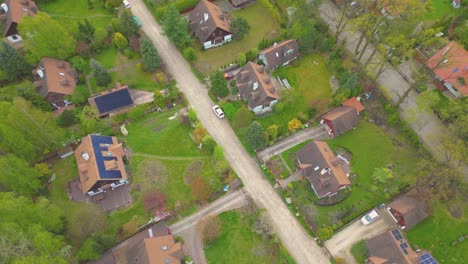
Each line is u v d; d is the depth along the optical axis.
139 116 75.19
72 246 59.00
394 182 68.12
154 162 70.50
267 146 72.75
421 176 65.19
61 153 70.31
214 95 78.75
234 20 84.56
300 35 82.56
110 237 58.25
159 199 65.19
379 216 65.06
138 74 82.44
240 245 61.62
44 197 60.47
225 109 75.06
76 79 80.56
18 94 71.50
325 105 77.50
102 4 93.25
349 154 72.19
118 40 82.94
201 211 65.06
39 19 73.50
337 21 84.31
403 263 55.88
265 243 61.78
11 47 75.38
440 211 65.06
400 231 63.06
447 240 62.31
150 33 89.69
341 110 74.56
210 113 76.94
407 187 67.19
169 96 77.75
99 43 84.94
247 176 69.06
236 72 82.75
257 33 90.31
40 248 51.16
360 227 63.88
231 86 80.94
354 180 68.94
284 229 63.59
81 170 64.81
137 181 68.31
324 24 85.62
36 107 72.56
